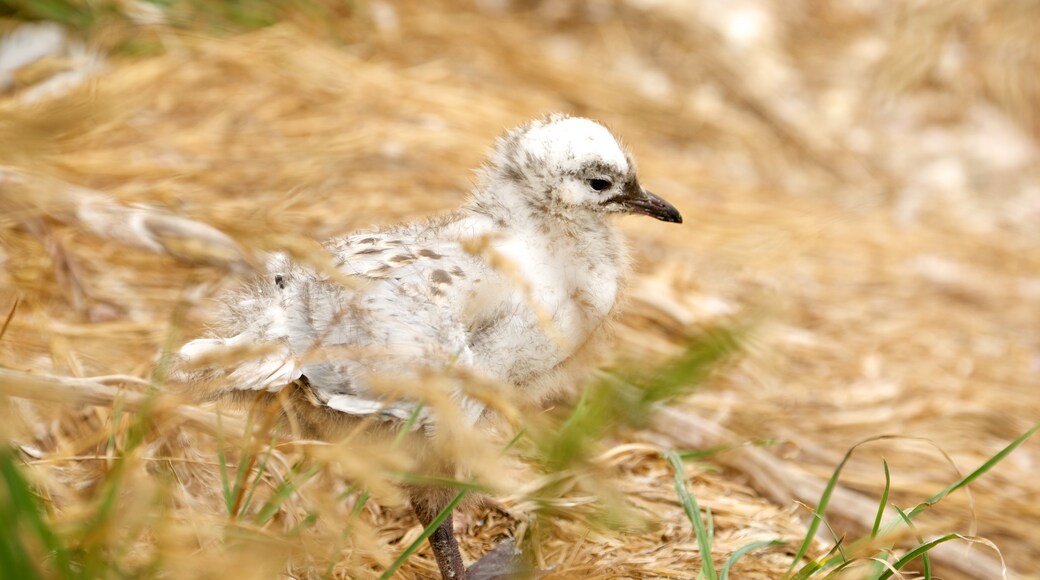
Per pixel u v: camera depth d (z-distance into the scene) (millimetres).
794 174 16469
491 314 6918
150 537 6480
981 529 10016
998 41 19281
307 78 13695
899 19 19797
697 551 8133
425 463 6965
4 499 5059
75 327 9203
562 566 7773
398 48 15586
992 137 18047
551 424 6992
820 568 7215
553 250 7562
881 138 17625
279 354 6496
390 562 7023
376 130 12961
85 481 7402
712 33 18219
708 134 16484
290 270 7293
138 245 9789
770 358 11398
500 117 14219
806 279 13398
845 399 11352
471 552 8109
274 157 12148
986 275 14492
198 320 9484
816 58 18906
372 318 6695
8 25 13383
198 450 7871
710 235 13633
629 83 16875
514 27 17141
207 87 13125
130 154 11641
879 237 14938
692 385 5688
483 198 7844
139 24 13680
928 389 11727
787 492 9422
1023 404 11812
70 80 12508
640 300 11414
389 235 7449
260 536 6242
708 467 9141
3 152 7391
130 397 7082
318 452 6148
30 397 6340
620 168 7773
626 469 9000
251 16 14508
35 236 9742
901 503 10023
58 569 5391
